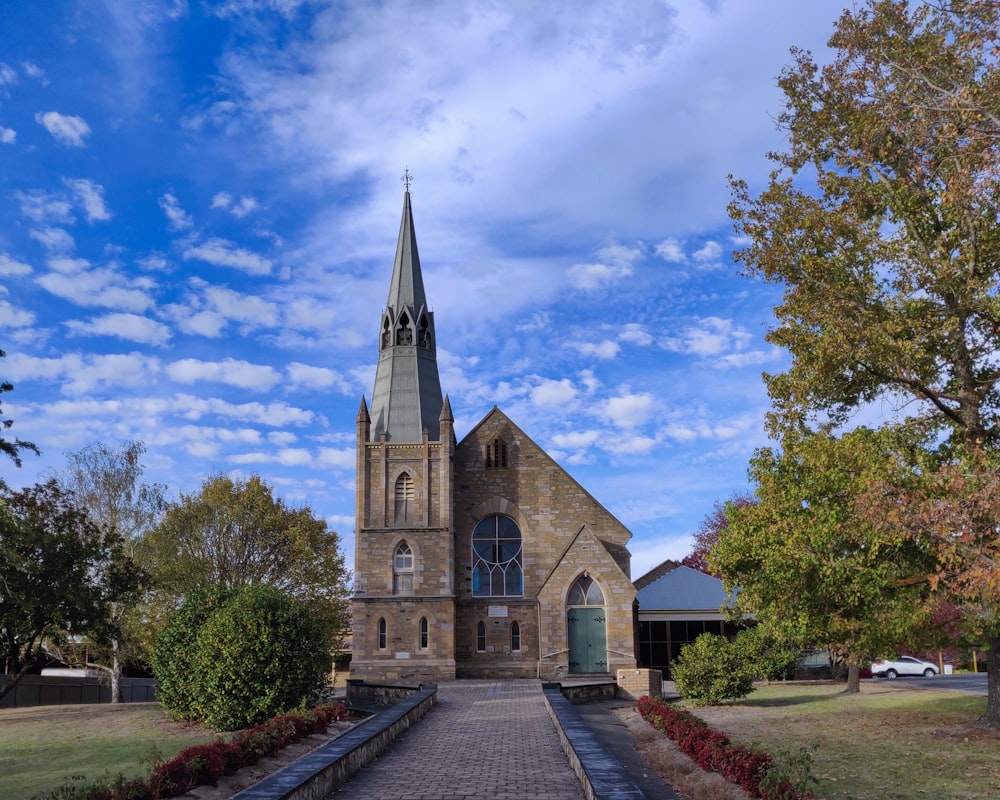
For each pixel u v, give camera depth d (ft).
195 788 53.78
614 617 163.73
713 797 49.62
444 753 67.72
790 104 81.05
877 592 70.03
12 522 97.35
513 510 180.04
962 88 57.62
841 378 79.30
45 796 50.16
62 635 126.21
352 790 52.85
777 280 81.46
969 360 76.59
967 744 71.46
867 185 78.07
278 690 90.48
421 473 175.52
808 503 73.97
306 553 168.96
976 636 72.43
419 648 167.84
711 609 176.04
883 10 71.82
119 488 158.20
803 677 163.22
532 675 171.12
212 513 168.86
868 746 71.51
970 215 69.67
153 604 154.30
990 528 57.47
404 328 192.95
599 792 41.81
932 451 75.66
